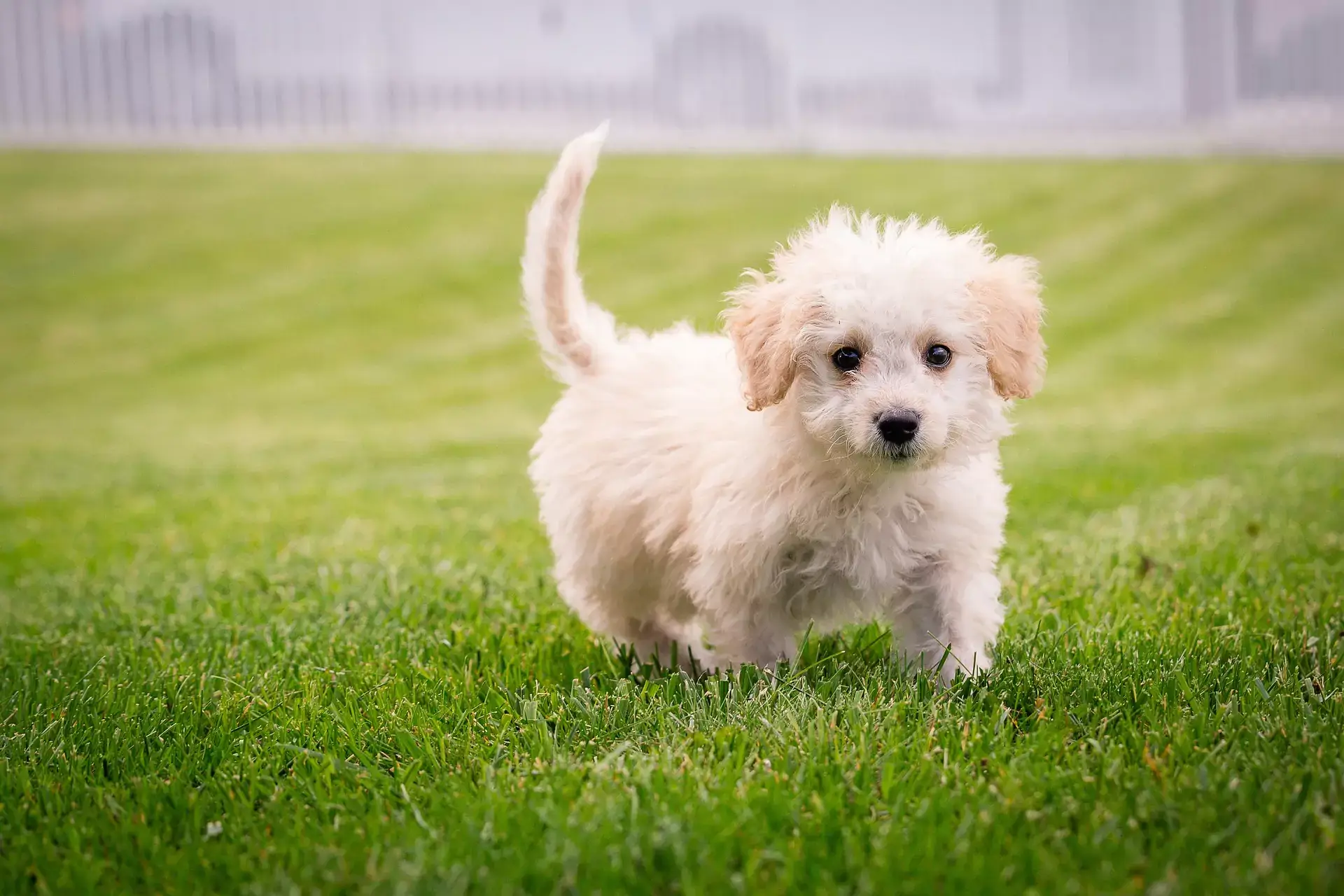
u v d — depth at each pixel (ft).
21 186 83.92
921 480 13.97
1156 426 42.50
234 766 12.23
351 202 81.61
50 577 23.31
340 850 10.14
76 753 12.82
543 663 15.64
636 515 15.33
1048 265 69.51
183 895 9.71
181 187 84.33
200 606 19.66
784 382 13.51
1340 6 91.15
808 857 9.62
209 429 49.06
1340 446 34.58
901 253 13.82
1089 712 12.54
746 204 79.36
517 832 10.16
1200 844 9.61
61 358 60.29
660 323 61.05
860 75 96.07
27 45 93.40
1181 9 93.81
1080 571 19.20
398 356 60.49
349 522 27.76
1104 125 95.66
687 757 11.54
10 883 10.00
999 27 95.40
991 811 10.21
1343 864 9.05
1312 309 62.64
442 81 96.94
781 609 14.48
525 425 48.52
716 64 96.17
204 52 95.09
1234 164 86.22
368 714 13.41
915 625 14.67
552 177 16.65
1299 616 15.87
